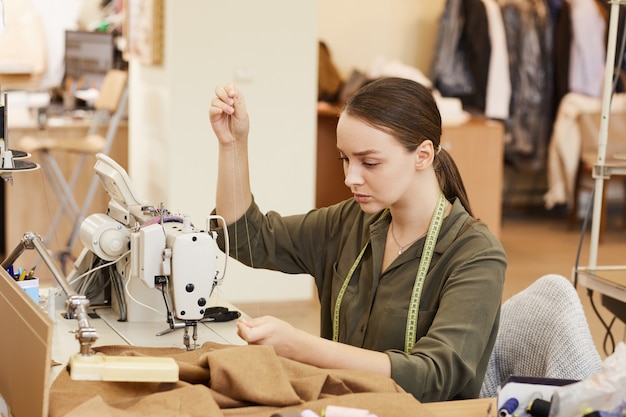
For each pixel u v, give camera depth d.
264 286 5.52
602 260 6.89
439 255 2.25
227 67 5.26
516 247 7.24
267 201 5.45
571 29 7.64
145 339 2.45
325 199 6.89
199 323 2.61
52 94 7.15
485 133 6.69
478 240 2.20
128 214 2.55
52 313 2.56
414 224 2.29
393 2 7.80
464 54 7.49
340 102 7.21
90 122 6.44
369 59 7.84
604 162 3.34
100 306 2.73
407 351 2.22
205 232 2.34
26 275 2.54
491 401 2.01
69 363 1.77
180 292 2.30
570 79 7.66
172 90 5.20
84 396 1.82
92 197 6.22
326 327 2.56
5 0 7.20
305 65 5.41
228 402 1.80
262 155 5.40
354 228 2.49
